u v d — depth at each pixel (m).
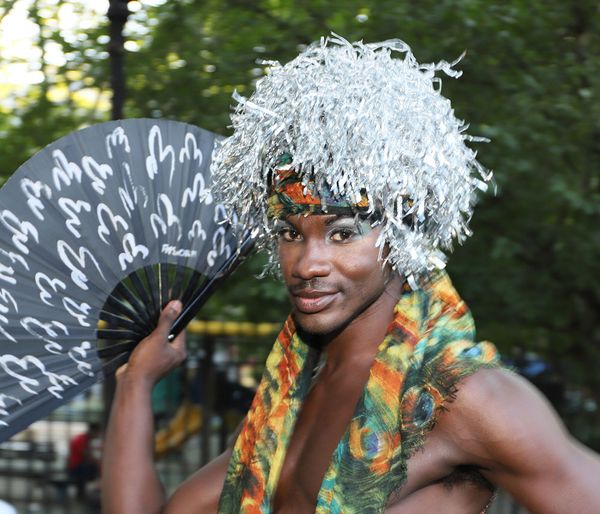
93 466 6.67
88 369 2.11
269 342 6.29
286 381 1.91
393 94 1.68
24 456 6.72
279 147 1.72
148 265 2.11
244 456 1.90
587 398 5.81
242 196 1.83
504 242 4.69
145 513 1.96
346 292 1.71
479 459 1.65
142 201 2.12
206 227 2.14
